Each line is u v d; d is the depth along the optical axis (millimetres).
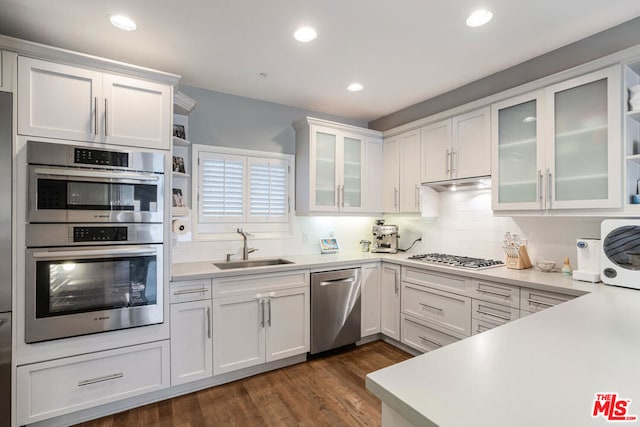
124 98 2117
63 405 1931
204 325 2371
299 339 2785
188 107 2723
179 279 2266
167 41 2186
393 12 1865
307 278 2836
